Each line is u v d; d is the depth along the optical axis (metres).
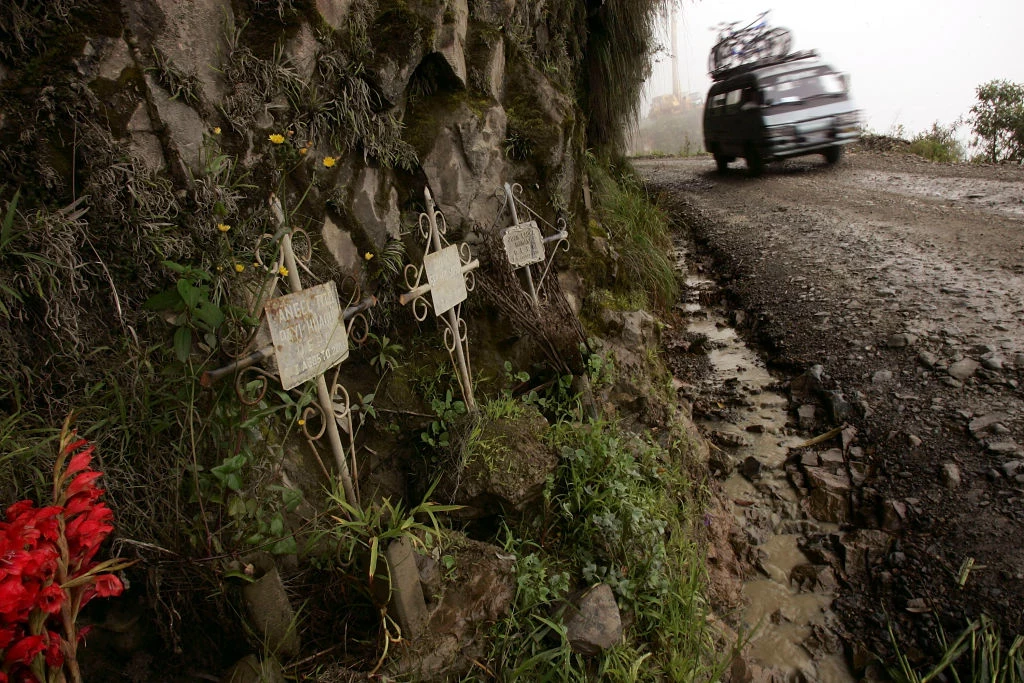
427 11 2.97
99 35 1.99
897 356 4.79
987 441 3.79
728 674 2.90
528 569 2.62
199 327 1.97
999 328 4.73
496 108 3.56
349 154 2.76
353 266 2.79
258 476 2.25
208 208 2.20
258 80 2.37
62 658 1.44
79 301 1.93
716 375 5.37
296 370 2.08
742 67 11.52
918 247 6.54
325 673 2.03
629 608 2.78
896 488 3.75
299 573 2.29
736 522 3.85
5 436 1.73
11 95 1.86
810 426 4.54
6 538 1.31
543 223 4.09
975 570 3.13
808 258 6.79
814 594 3.38
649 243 6.33
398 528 2.12
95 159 1.97
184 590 1.97
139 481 1.96
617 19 6.25
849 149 12.66
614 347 4.44
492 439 2.89
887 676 2.91
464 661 2.27
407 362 3.05
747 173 11.41
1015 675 2.69
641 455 3.48
